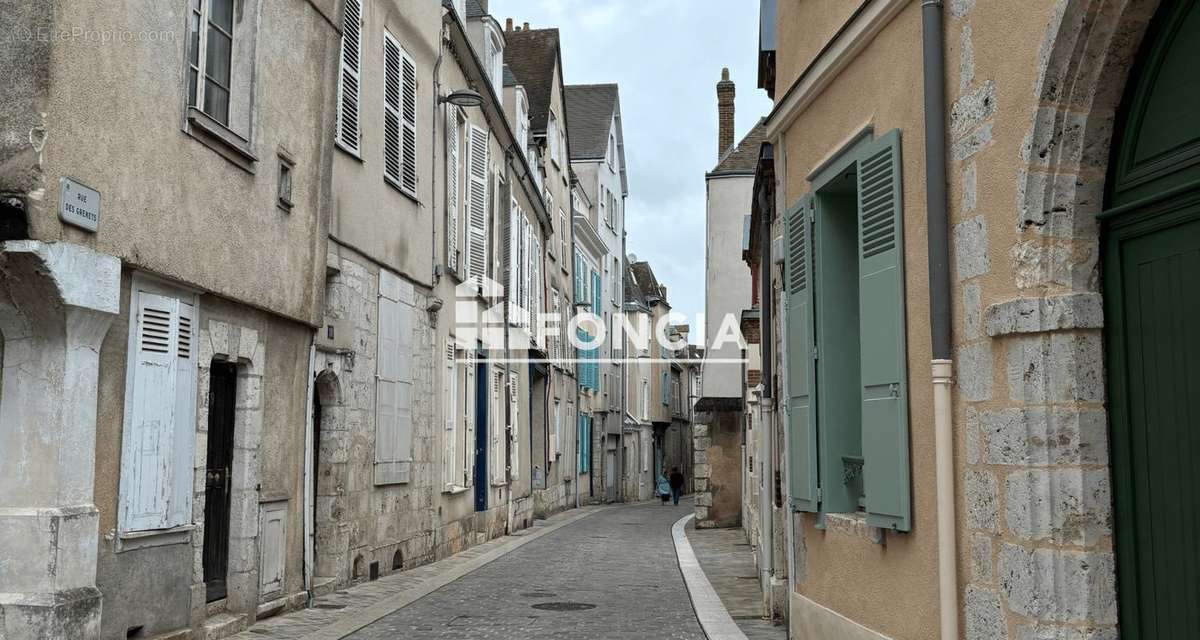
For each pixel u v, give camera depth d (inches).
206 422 339.9
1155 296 164.4
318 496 463.5
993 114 192.1
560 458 1270.9
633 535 878.4
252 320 375.9
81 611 258.4
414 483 585.3
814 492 283.1
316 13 422.0
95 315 267.9
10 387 262.2
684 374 2677.2
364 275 501.4
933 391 211.8
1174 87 161.8
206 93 346.9
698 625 398.0
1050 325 173.6
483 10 855.1
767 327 437.4
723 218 1043.9
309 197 417.4
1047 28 173.9
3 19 253.3
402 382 559.5
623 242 1904.5
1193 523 154.9
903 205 229.6
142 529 299.7
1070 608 170.1
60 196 256.4
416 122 593.6
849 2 270.7
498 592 490.0
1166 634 160.1
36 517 254.1
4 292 255.8
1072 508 171.6
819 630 284.2
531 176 952.3
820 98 291.6
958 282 205.2
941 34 214.1
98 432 281.9
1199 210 155.6
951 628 200.7
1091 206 176.9
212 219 337.7
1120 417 171.0
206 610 349.4
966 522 199.8
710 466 957.8
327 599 443.2
